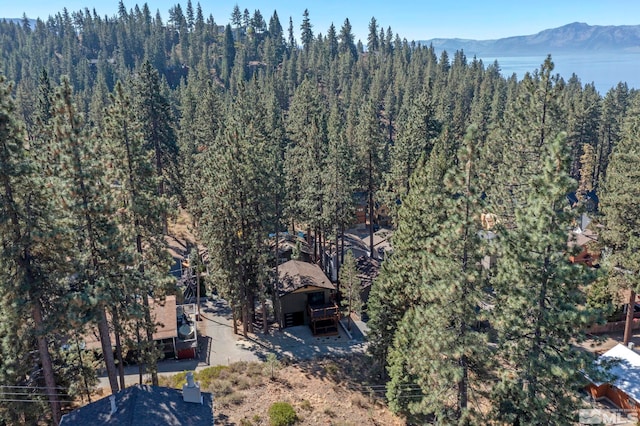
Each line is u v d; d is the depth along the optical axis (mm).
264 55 177875
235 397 28500
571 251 18641
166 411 19281
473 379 21531
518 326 19359
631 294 34969
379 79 130500
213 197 35781
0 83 18812
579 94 100125
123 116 26703
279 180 40344
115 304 23281
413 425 26938
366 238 62375
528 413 19344
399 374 26219
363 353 36656
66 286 21719
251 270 38969
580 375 18547
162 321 35594
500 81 128375
